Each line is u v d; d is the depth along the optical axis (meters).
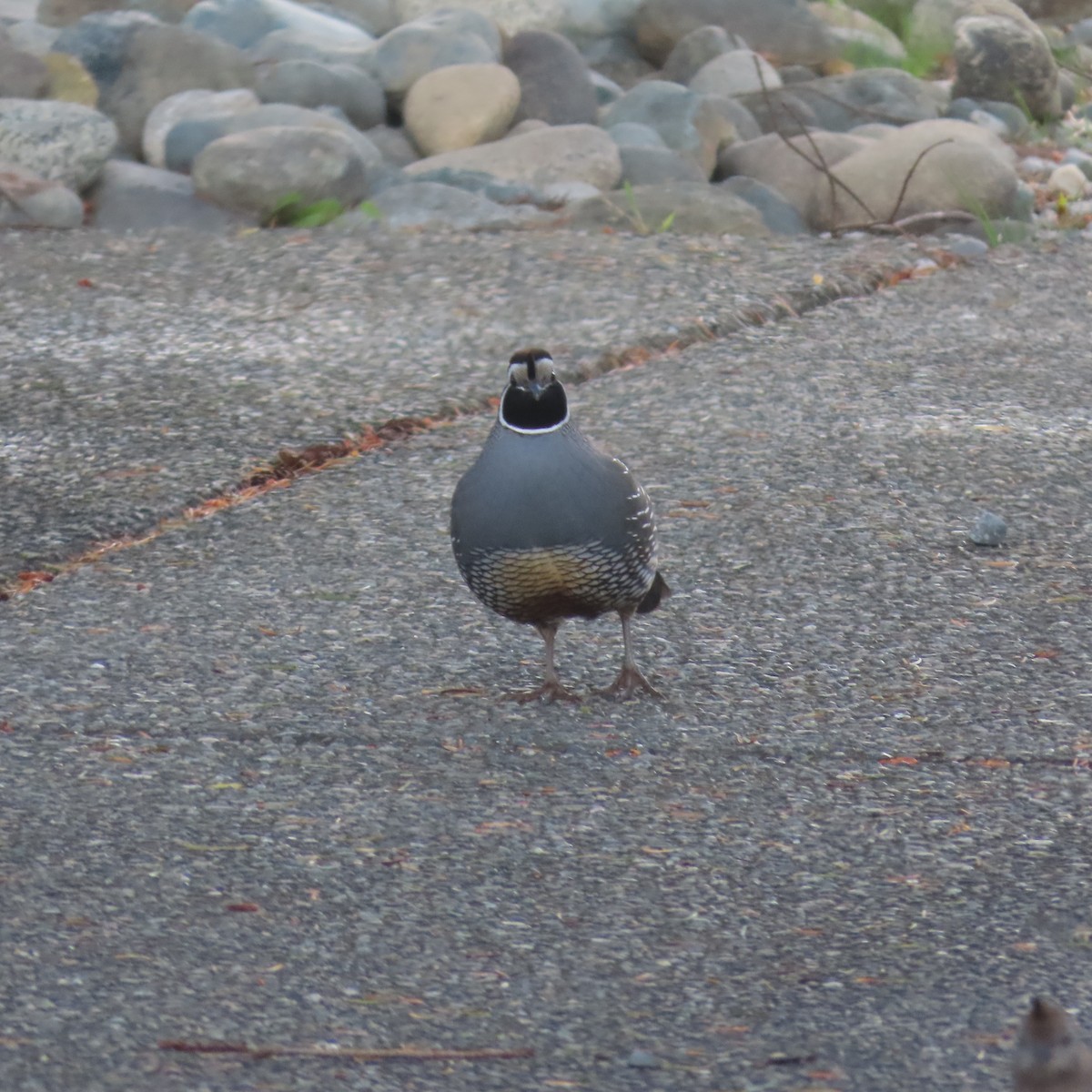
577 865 7.54
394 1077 6.04
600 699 9.21
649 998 6.55
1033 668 9.51
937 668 9.52
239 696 9.19
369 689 9.32
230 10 22.91
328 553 11.02
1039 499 11.80
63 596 10.37
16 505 11.48
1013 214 19.17
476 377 14.02
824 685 9.35
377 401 13.41
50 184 17.81
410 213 18.25
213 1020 6.37
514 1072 6.07
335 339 14.84
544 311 15.49
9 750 8.55
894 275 16.69
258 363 14.22
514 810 8.05
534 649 9.88
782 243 17.53
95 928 6.98
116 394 13.43
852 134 21.83
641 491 8.78
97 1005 6.45
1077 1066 4.48
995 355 14.63
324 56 21.78
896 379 14.06
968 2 26.22
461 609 10.33
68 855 7.56
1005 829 7.83
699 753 8.62
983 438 12.81
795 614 10.20
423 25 21.83
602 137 19.64
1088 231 18.77
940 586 10.55
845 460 12.40
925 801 8.10
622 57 24.70
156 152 19.28
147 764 8.44
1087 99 25.95
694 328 15.11
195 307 15.55
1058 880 7.36
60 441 12.52
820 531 11.27
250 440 12.58
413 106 20.64
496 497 8.52
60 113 18.11
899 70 24.08
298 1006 6.48
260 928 7.02
